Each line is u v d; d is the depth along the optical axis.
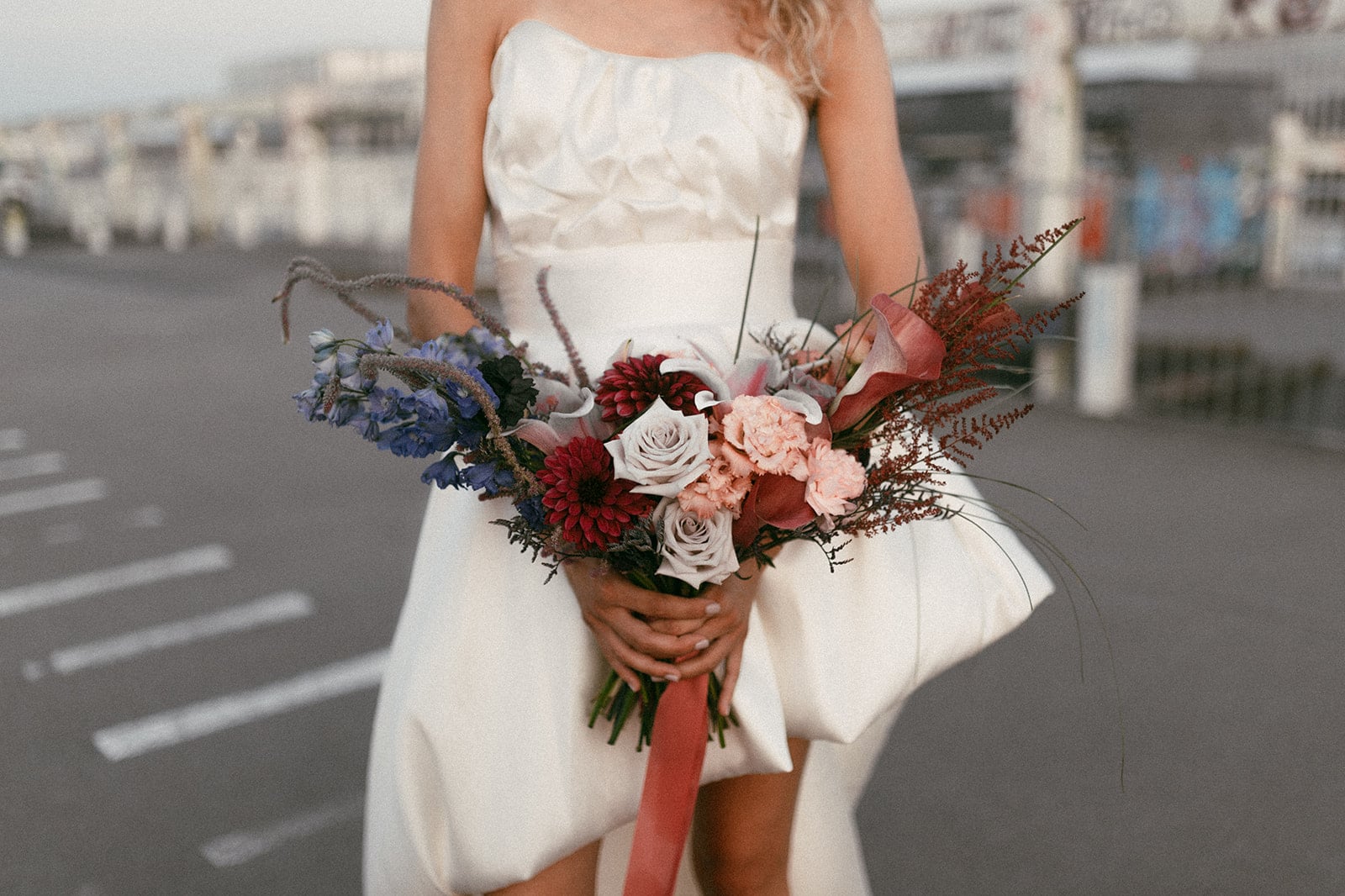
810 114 1.75
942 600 1.65
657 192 1.59
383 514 5.73
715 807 1.73
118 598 4.62
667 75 1.60
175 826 2.95
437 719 1.53
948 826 2.89
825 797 1.92
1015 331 1.39
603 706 1.51
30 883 2.71
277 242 26.50
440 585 1.58
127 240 30.66
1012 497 5.87
